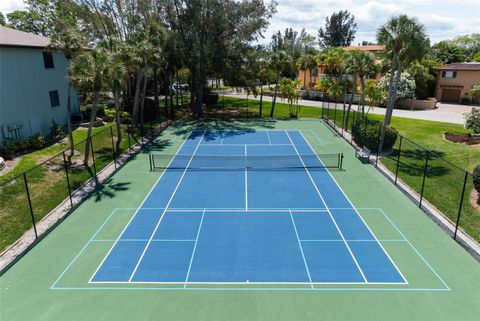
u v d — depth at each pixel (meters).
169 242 15.20
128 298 11.83
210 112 48.53
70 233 15.94
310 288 12.27
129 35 39.16
